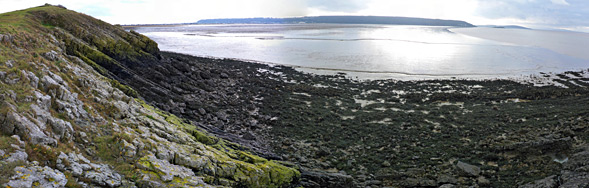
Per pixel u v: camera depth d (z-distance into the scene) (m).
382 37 159.75
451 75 63.28
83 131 16.41
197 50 98.31
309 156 27.11
